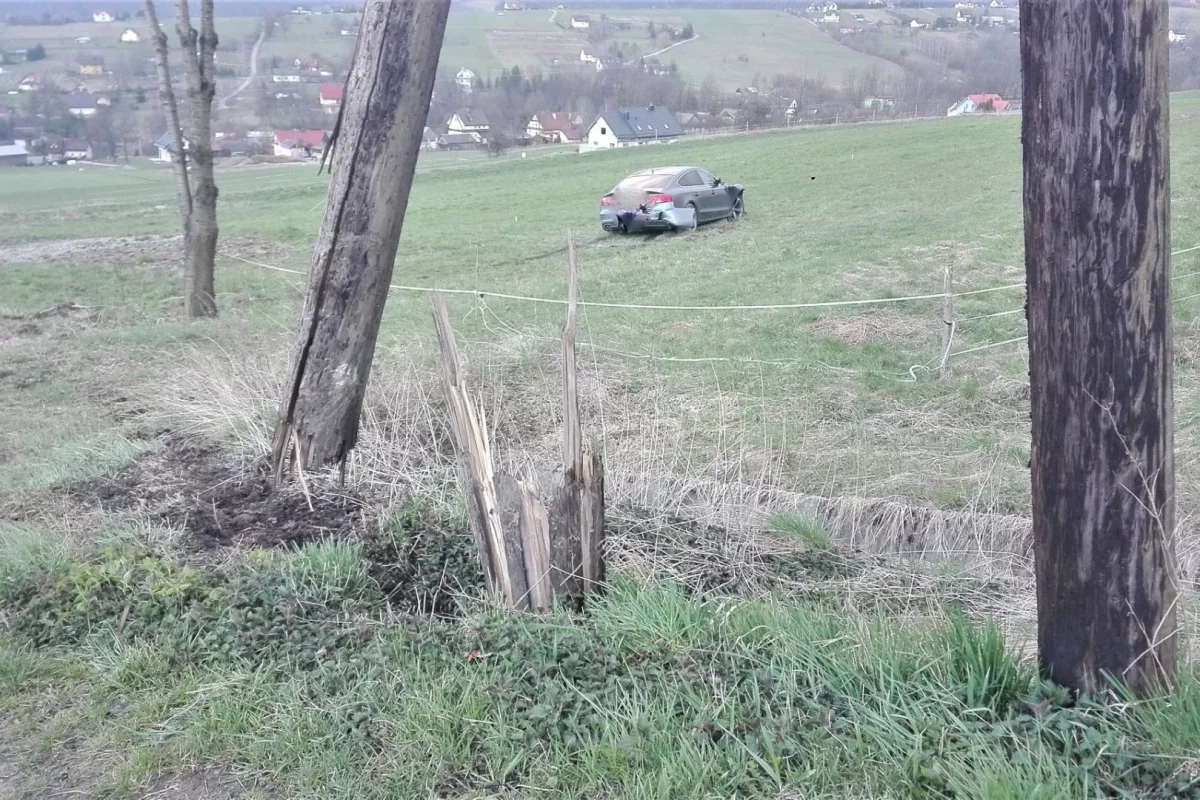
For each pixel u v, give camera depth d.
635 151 46.56
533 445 7.08
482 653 4.04
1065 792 2.89
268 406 7.51
